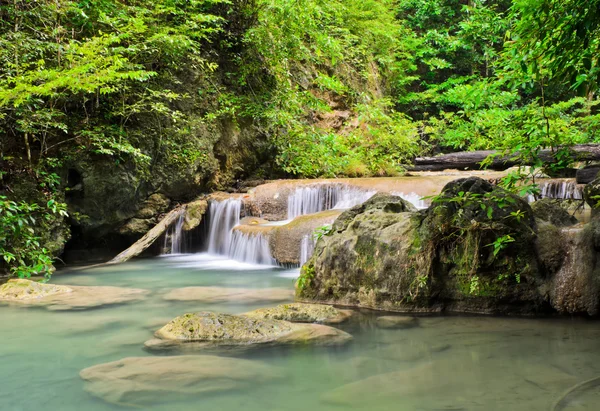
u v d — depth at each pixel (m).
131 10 8.67
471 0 18.14
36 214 7.18
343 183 9.12
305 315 4.07
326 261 4.88
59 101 7.70
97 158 8.09
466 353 3.11
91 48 6.90
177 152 9.40
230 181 10.77
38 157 7.47
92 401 2.38
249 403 2.32
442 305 4.41
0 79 6.68
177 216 9.02
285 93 11.54
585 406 2.18
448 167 11.98
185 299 5.01
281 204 9.46
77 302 4.88
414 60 19.98
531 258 4.23
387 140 13.56
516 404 2.23
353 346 3.29
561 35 3.53
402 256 4.49
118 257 8.30
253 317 3.82
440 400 2.30
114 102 8.36
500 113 12.20
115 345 3.38
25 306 4.71
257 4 10.77
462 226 4.32
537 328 3.75
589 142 8.40
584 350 3.13
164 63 9.33
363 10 17.66
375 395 2.39
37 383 2.66
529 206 4.43
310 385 2.55
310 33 11.23
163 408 2.27
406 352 3.15
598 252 4.05
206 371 2.75
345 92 14.84
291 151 11.50
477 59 19.41
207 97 10.28
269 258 7.62
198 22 10.03
